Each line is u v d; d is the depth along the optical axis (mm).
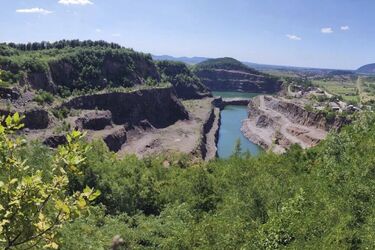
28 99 155000
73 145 11531
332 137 59094
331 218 31594
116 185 64000
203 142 187375
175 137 193375
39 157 49094
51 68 199750
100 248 35000
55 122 153500
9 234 9930
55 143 137375
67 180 10992
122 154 159000
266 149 197250
